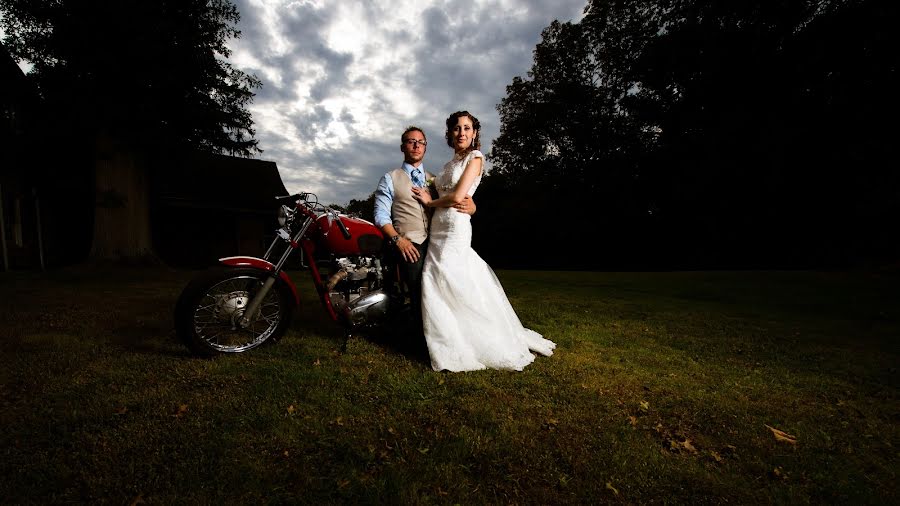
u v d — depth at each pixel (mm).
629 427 1934
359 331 2900
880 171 13883
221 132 11469
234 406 1937
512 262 30875
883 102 13422
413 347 2998
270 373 2357
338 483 1418
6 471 1407
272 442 1652
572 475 1557
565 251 28188
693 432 1951
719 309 5621
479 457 1625
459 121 2863
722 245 18703
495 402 2131
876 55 13297
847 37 13484
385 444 1688
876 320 5254
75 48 8938
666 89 18359
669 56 17125
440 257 2791
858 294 7066
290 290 2844
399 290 3303
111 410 1840
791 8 14570
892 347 3889
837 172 14648
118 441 1611
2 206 10523
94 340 2893
